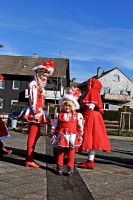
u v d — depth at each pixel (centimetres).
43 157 693
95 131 595
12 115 2169
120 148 1105
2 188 420
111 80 6012
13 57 4822
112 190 445
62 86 4484
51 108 2388
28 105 592
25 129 1758
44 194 405
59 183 467
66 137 527
